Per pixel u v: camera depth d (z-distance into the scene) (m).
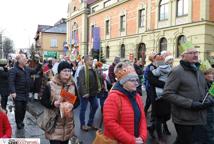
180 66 4.95
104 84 10.05
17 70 8.12
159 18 29.91
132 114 3.69
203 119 4.98
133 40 34.69
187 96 4.85
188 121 4.87
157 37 29.89
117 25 38.28
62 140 4.56
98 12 43.25
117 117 3.65
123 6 36.84
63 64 4.61
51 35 70.06
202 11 24.53
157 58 7.27
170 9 28.03
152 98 7.20
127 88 3.74
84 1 47.34
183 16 26.59
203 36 24.52
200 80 4.98
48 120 4.55
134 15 34.47
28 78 8.34
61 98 4.44
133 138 3.59
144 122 3.86
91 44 45.91
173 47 27.62
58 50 70.25
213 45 24.86
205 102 4.75
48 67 14.27
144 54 32.09
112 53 39.56
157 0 29.86
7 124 4.04
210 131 6.11
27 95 8.34
